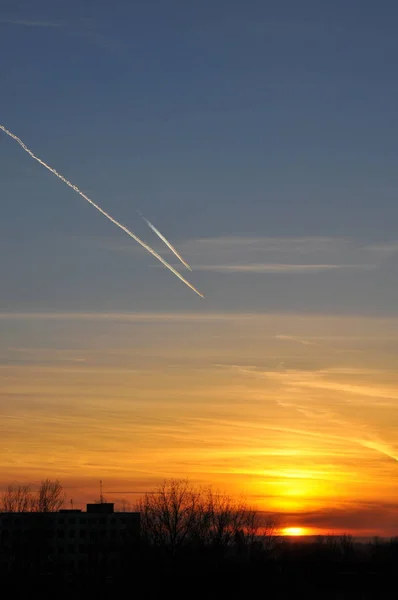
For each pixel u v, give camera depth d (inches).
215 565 6373.0
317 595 6756.9
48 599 6643.7
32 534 7047.2
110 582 6761.8
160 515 6565.0
